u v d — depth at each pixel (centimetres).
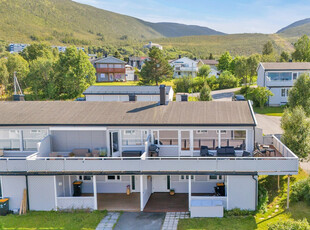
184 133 2219
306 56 8056
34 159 2042
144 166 1973
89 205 2042
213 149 2216
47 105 2594
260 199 2014
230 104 2455
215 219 1878
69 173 1995
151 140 2252
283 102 4962
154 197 2241
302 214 1898
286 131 2448
